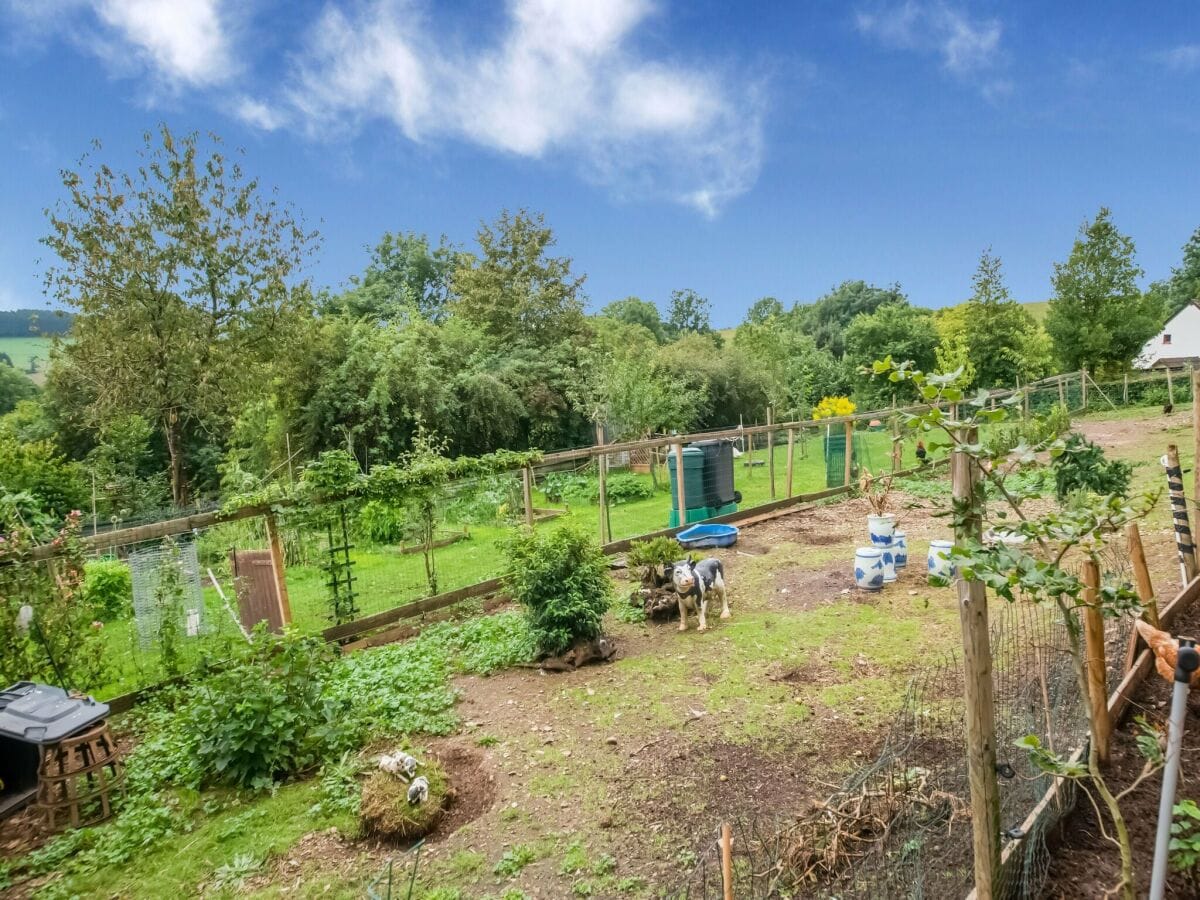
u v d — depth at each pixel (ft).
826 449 54.54
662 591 27.30
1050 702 13.52
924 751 15.15
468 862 13.44
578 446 95.76
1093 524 7.77
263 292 72.08
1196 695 14.96
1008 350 98.17
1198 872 10.28
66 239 63.77
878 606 26.37
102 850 14.74
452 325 95.14
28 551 20.42
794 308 238.27
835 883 11.02
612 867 12.90
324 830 14.98
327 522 27.89
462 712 20.25
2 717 16.22
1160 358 164.66
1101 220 90.68
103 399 64.90
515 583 24.34
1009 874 9.74
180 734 19.30
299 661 18.65
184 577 25.31
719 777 15.58
